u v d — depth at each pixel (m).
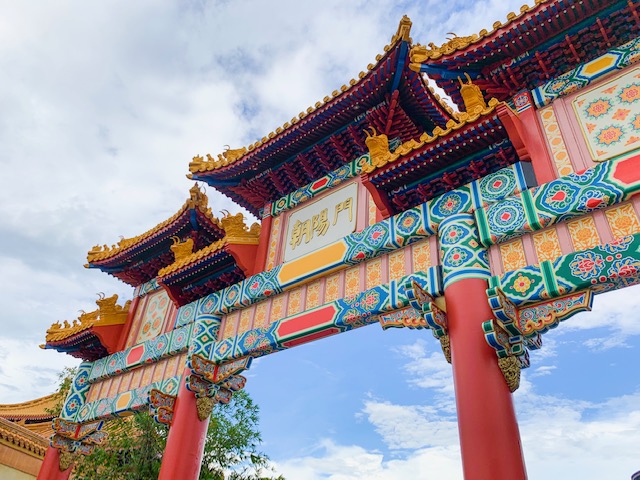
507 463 8.11
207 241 19.64
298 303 14.02
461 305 10.01
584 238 9.59
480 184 11.66
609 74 10.92
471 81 12.15
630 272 8.63
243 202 18.47
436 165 12.05
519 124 11.00
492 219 10.82
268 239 16.52
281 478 18.67
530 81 11.95
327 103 14.78
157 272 20.97
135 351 18.42
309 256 14.33
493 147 11.47
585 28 10.91
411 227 12.22
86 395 19.75
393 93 13.92
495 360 9.27
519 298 9.60
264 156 16.48
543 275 9.55
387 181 12.55
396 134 15.00
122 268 21.80
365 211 14.09
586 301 9.03
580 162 10.38
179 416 14.52
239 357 14.66
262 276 15.36
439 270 11.09
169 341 17.11
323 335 13.01
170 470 13.56
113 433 18.16
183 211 18.75
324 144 15.76
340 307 12.50
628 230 9.15
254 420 19.72
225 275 16.61
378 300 11.77
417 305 10.02
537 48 11.45
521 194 10.64
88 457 18.48
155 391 14.59
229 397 15.69
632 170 9.41
